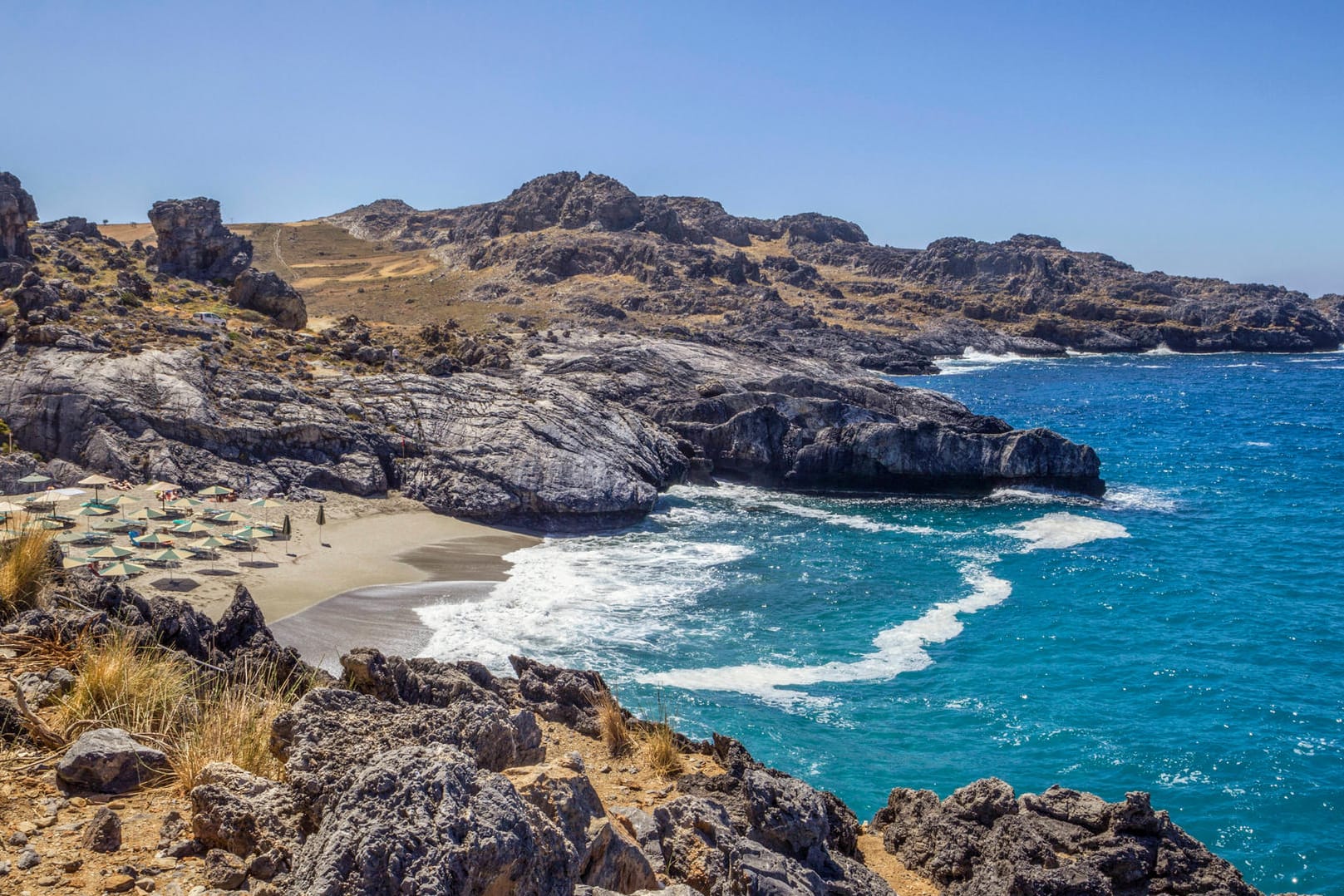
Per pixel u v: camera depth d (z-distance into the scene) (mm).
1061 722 30359
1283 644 37469
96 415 52562
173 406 54406
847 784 26094
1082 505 62062
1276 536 53906
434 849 5227
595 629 37781
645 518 59031
